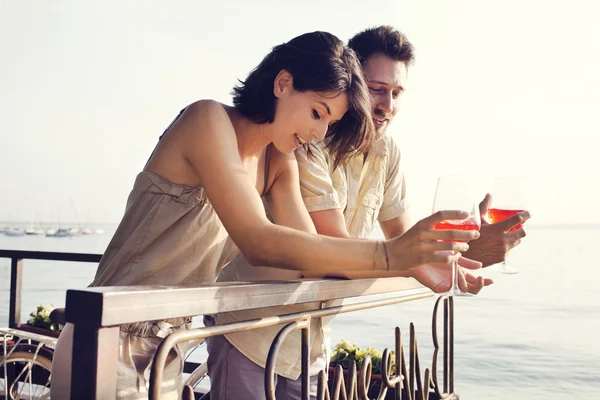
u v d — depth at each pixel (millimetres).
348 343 3314
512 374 9836
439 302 1784
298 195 1606
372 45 1855
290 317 1075
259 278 1579
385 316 13773
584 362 10570
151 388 791
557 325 14219
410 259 1201
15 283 3291
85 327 736
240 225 1260
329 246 1217
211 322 1568
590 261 33719
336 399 1176
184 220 1355
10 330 2766
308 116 1386
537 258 35625
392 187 1997
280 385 1587
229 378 1557
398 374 1440
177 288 832
